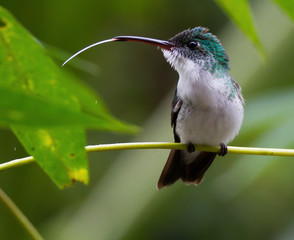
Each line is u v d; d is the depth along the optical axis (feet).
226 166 32.40
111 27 38.60
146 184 26.99
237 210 33.35
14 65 10.94
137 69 39.91
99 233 26.20
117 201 26.91
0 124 5.62
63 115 5.60
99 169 33.71
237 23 11.19
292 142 20.25
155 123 30.25
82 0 26.68
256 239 33.14
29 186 28.35
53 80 10.73
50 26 25.85
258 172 20.33
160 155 27.84
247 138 24.49
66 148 12.41
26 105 5.54
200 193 32.89
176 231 32.27
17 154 27.40
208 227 32.81
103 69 37.32
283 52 27.30
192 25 39.11
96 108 8.62
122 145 14.76
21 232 27.35
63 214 30.04
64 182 12.87
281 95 22.38
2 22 10.59
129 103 39.11
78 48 27.04
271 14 28.19
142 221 26.61
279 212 33.04
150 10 34.35
